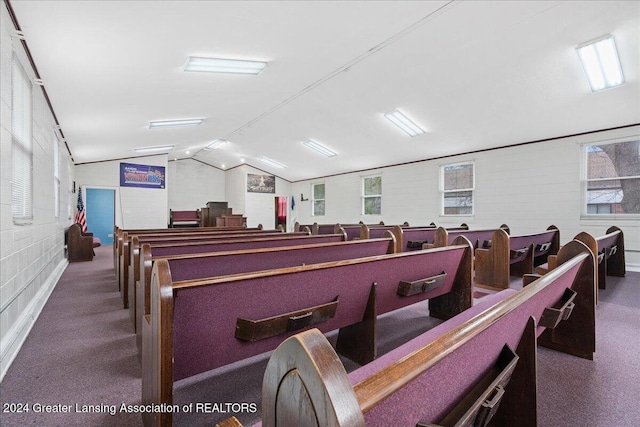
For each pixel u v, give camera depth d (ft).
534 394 3.83
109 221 31.99
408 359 2.03
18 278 8.25
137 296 7.26
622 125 16.89
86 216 30.86
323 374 1.51
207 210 39.93
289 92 18.65
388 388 1.76
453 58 13.91
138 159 33.50
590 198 18.28
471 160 23.45
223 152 37.50
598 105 15.66
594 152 18.13
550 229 17.08
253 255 7.42
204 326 4.37
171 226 38.27
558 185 19.27
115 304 11.14
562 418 4.95
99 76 12.39
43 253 12.14
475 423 2.69
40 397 5.58
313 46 12.80
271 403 1.88
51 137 14.94
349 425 1.43
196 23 9.89
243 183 41.42
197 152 39.27
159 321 3.76
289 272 4.98
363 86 17.43
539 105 16.43
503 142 21.18
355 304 6.27
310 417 1.57
